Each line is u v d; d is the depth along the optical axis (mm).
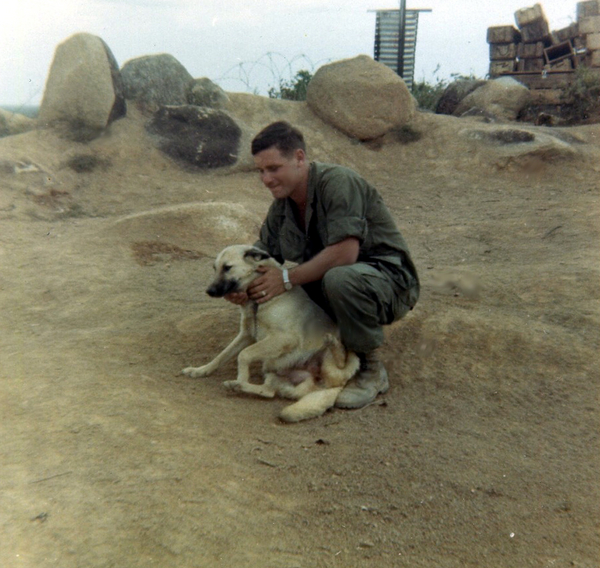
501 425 3693
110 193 9484
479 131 11883
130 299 5875
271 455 3215
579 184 10547
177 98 11617
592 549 2596
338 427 3607
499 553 2559
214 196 9703
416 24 15930
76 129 10359
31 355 4238
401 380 4320
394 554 2525
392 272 4012
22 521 2422
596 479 3092
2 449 2920
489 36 15078
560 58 14898
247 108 12156
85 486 2693
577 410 3861
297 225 4098
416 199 10477
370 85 11969
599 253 6723
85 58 10344
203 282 6469
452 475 3092
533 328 4918
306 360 4066
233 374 4332
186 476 2881
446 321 5062
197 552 2404
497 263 6895
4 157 9328
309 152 11656
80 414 3324
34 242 7492
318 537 2600
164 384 4012
